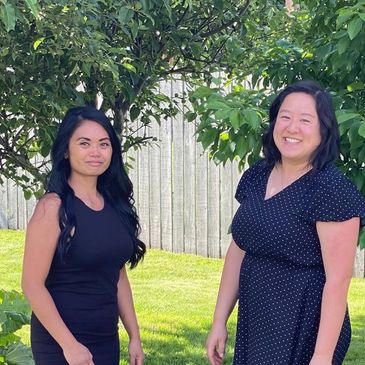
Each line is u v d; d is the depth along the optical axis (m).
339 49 2.91
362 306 6.97
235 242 2.86
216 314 3.00
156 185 9.47
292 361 2.61
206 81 4.45
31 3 2.19
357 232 2.56
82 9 3.07
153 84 4.24
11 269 8.76
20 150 4.09
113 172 3.02
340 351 2.69
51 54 3.21
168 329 6.30
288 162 2.67
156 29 3.73
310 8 3.39
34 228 2.77
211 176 8.96
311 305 2.59
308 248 2.59
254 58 4.16
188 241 9.27
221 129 3.18
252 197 2.76
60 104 3.40
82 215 2.83
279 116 2.66
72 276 2.83
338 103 3.09
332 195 2.54
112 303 2.96
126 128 4.69
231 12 4.03
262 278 2.67
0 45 3.15
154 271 8.55
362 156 2.92
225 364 5.37
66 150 2.90
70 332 2.80
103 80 3.60
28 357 3.68
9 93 3.39
